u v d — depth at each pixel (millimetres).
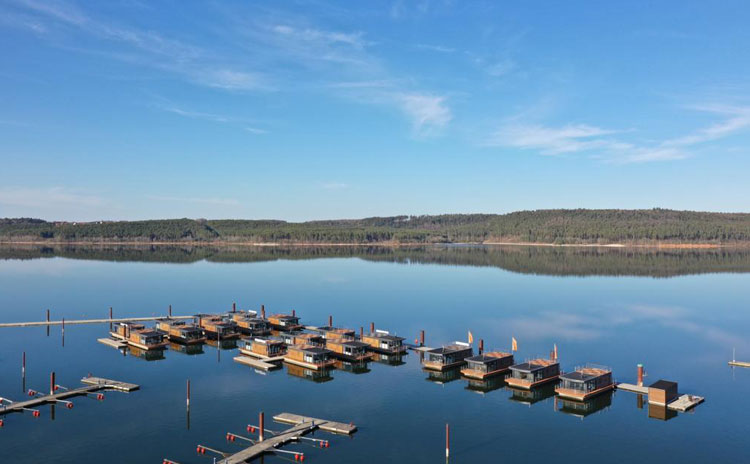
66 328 169875
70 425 86625
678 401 99250
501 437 84438
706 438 84750
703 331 170375
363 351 131125
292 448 79188
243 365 125938
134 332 145750
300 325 172875
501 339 159125
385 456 77125
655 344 152500
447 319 191125
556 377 112438
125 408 94625
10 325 172500
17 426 86000
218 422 88312
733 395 105938
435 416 93000
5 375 115062
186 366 124375
